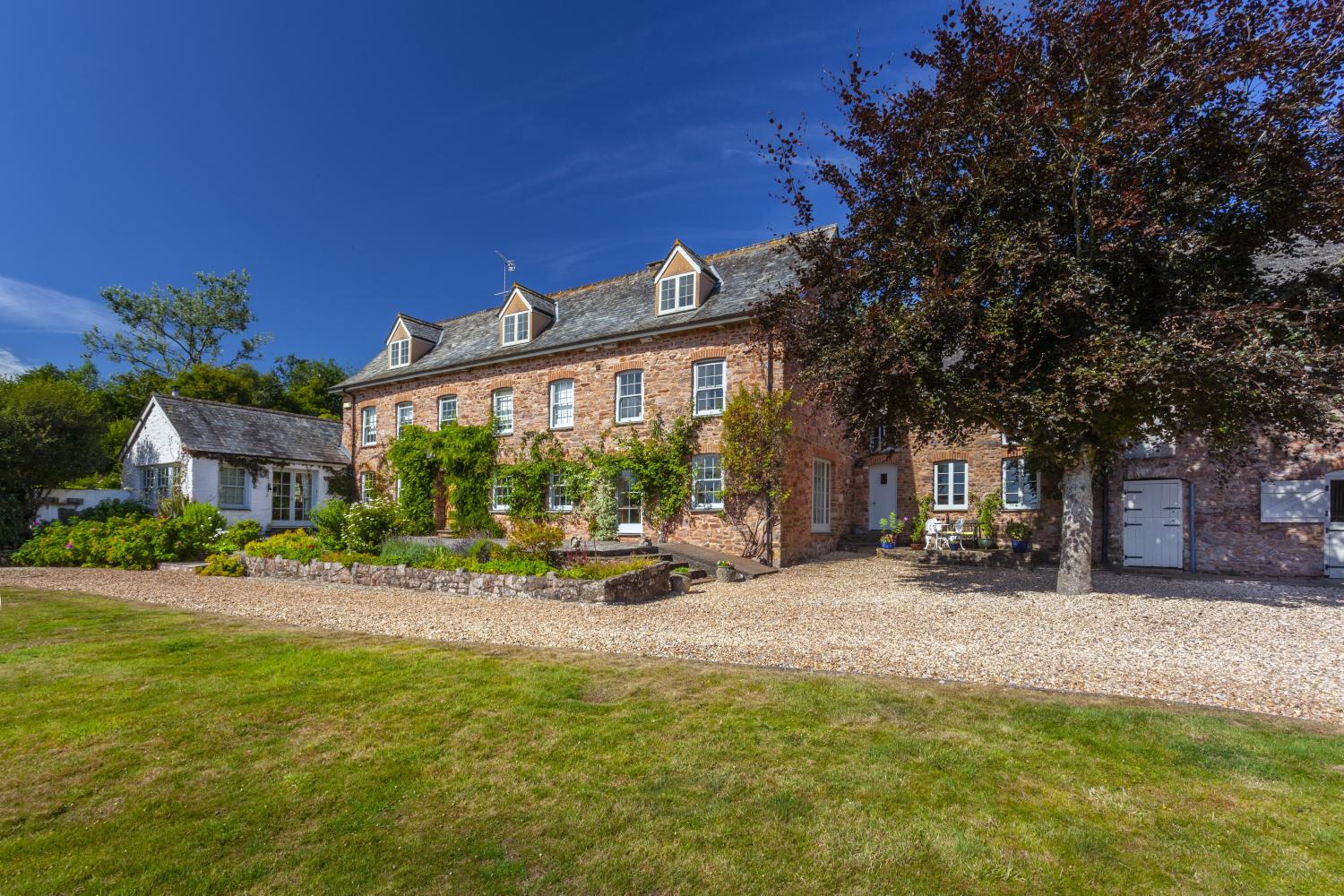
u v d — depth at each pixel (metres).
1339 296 8.23
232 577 12.51
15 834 2.82
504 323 18.92
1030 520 16.19
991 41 8.55
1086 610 8.42
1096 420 8.81
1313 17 7.04
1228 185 7.62
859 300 9.77
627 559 12.00
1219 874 2.56
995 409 8.84
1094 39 7.85
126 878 2.51
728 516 14.33
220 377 33.34
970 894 2.45
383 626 7.61
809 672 5.43
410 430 19.73
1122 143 7.79
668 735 3.95
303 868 2.57
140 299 37.66
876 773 3.42
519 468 17.38
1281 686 5.01
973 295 8.48
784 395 13.78
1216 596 9.69
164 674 5.26
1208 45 7.65
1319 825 2.91
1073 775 3.41
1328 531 11.94
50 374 36.06
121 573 13.03
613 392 16.33
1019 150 8.16
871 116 9.24
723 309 14.77
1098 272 8.35
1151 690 4.94
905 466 18.61
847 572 13.30
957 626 7.46
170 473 19.78
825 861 2.65
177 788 3.26
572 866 2.62
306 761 3.58
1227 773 3.43
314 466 21.62
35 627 7.26
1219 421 8.51
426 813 3.02
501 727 4.08
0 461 16.34
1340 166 7.51
